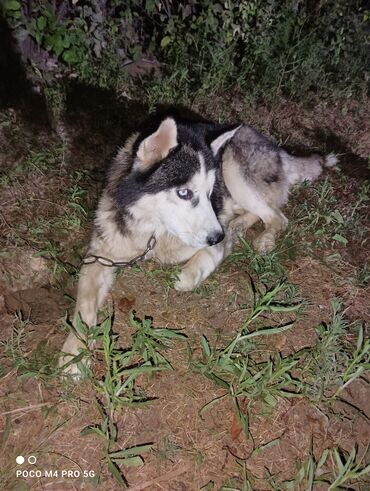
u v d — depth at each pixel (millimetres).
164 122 700
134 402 650
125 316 776
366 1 1596
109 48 1260
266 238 935
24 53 1185
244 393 667
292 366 702
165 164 734
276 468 631
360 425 694
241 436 652
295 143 1265
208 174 765
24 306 780
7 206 905
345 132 1343
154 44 1332
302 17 1375
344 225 983
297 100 1396
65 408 645
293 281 875
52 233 884
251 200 987
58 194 952
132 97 1233
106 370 658
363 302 861
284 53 1382
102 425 617
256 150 990
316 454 653
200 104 1272
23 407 641
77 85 1204
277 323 795
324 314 826
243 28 1288
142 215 786
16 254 827
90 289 750
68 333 733
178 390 686
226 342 754
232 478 611
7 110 1076
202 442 640
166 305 798
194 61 1343
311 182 1107
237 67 1387
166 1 1326
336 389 719
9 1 1047
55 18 1126
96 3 1209
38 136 1055
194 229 764
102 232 810
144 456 617
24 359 688
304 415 687
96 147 1081
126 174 780
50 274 826
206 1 1254
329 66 1521
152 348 674
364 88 1488
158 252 853
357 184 1158
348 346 783
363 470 603
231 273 867
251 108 1308
